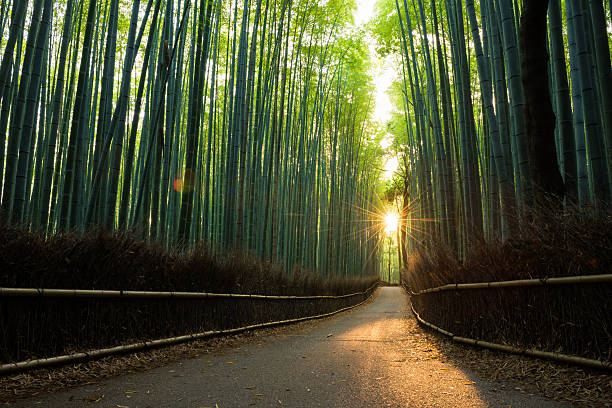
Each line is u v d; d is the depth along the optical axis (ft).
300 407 8.02
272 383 10.14
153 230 24.43
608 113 13.48
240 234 29.48
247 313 23.63
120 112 18.76
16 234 11.10
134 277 14.43
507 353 12.91
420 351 16.26
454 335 18.07
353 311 52.70
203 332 18.57
